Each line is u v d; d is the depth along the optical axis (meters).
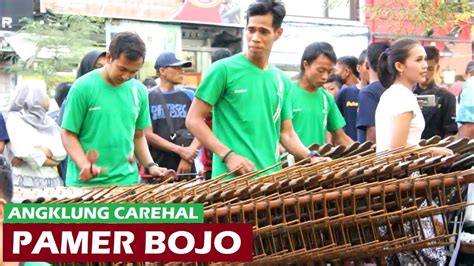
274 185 3.56
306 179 3.60
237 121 4.48
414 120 4.52
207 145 4.37
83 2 13.40
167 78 6.69
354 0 15.28
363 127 6.00
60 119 5.76
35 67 12.52
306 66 5.78
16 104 6.03
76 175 4.96
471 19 13.11
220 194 3.52
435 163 3.74
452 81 15.09
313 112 5.81
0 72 12.84
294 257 3.59
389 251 3.77
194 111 4.44
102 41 13.46
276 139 4.59
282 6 4.49
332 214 3.65
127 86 5.11
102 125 4.96
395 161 3.79
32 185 6.00
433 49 6.42
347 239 3.69
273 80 4.55
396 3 11.45
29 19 12.84
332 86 7.48
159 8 13.97
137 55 4.88
